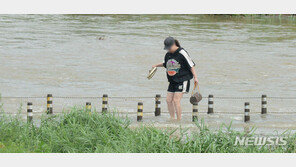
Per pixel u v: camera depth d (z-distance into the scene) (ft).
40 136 59.00
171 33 230.07
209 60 161.38
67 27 240.94
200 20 294.05
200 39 213.05
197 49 184.96
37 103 91.81
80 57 160.35
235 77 133.28
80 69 138.31
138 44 194.18
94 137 57.26
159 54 172.04
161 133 58.39
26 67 137.69
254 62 159.84
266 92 114.21
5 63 142.51
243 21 300.40
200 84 122.11
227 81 127.13
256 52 182.50
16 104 90.22
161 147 54.75
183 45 193.77
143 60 158.71
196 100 75.00
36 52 166.40
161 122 73.92
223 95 108.68
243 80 129.08
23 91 105.81
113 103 93.76
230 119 79.82
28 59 151.84
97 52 172.04
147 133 58.70
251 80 129.49
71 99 97.96
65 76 126.93
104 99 80.84
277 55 176.76
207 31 242.37
